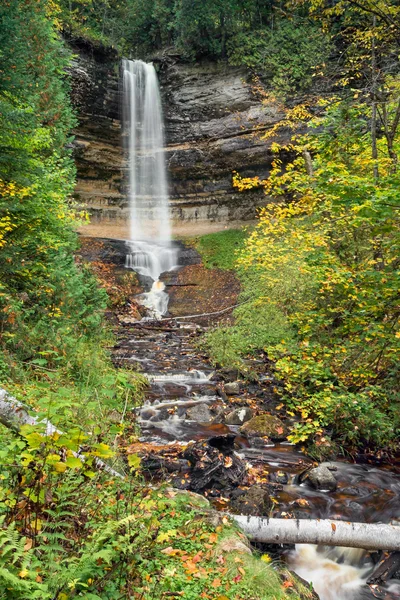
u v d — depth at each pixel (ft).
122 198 89.20
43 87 46.14
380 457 24.53
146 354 41.37
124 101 86.12
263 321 47.11
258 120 78.54
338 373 28.07
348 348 27.58
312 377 28.55
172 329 52.70
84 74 78.69
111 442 17.56
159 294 66.90
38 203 29.86
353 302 28.68
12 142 28.55
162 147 90.27
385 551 15.49
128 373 32.01
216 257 73.00
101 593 8.41
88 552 8.34
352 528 14.35
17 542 7.36
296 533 14.06
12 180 28.17
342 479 21.59
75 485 10.17
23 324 25.12
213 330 48.52
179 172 88.63
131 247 75.31
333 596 14.12
